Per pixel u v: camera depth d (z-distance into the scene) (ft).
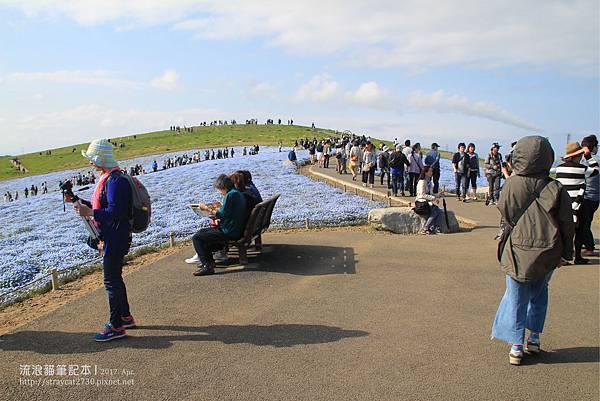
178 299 25.08
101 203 20.22
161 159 258.98
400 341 19.43
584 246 36.06
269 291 26.35
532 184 17.25
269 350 18.69
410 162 71.72
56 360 18.04
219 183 30.53
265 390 15.58
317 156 146.41
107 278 19.89
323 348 18.80
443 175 109.09
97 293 26.86
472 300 24.59
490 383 15.94
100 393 15.55
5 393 15.61
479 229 46.88
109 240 19.70
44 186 175.63
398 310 23.12
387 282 27.91
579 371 16.79
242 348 18.89
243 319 22.09
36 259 38.78
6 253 42.09
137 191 20.57
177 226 50.80
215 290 26.61
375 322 21.56
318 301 24.57
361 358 17.89
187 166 155.12
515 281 17.35
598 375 16.48
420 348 18.75
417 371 16.83
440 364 17.37
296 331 20.58
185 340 19.76
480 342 19.33
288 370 16.96
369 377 16.39
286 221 48.67
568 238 16.97
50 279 30.50
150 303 24.47
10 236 56.39
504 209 17.57
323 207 59.41
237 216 30.19
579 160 31.27
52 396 15.42
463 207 63.57
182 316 22.58
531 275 16.72
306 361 17.67
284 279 28.68
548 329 20.77
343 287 26.96
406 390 15.51
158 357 18.17
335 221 49.16
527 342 18.25
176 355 18.33
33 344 19.58
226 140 359.25
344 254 34.94
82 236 51.65
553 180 17.34
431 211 44.70
